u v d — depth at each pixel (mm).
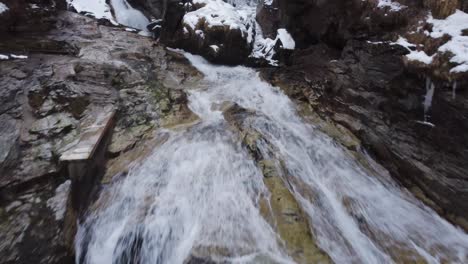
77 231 4074
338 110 7160
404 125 5445
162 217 4227
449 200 4609
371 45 6363
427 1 5391
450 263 3855
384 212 4754
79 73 6742
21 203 3818
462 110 4281
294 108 7672
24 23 8469
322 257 3539
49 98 5539
